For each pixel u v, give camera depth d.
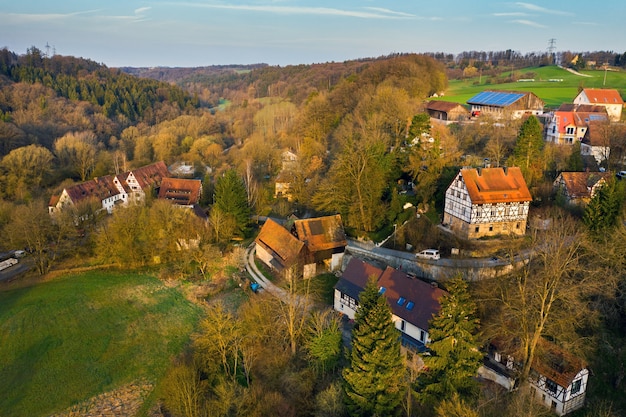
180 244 89.81
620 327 55.31
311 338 54.97
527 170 81.31
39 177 126.25
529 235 74.62
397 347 45.09
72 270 88.31
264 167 131.62
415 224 79.94
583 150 97.44
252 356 55.00
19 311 73.56
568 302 48.56
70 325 69.88
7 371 60.50
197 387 51.38
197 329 67.25
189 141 167.38
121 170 145.62
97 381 58.19
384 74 159.62
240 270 82.25
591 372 50.94
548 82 178.25
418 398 45.91
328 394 46.75
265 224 87.00
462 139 103.50
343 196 87.06
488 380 52.44
